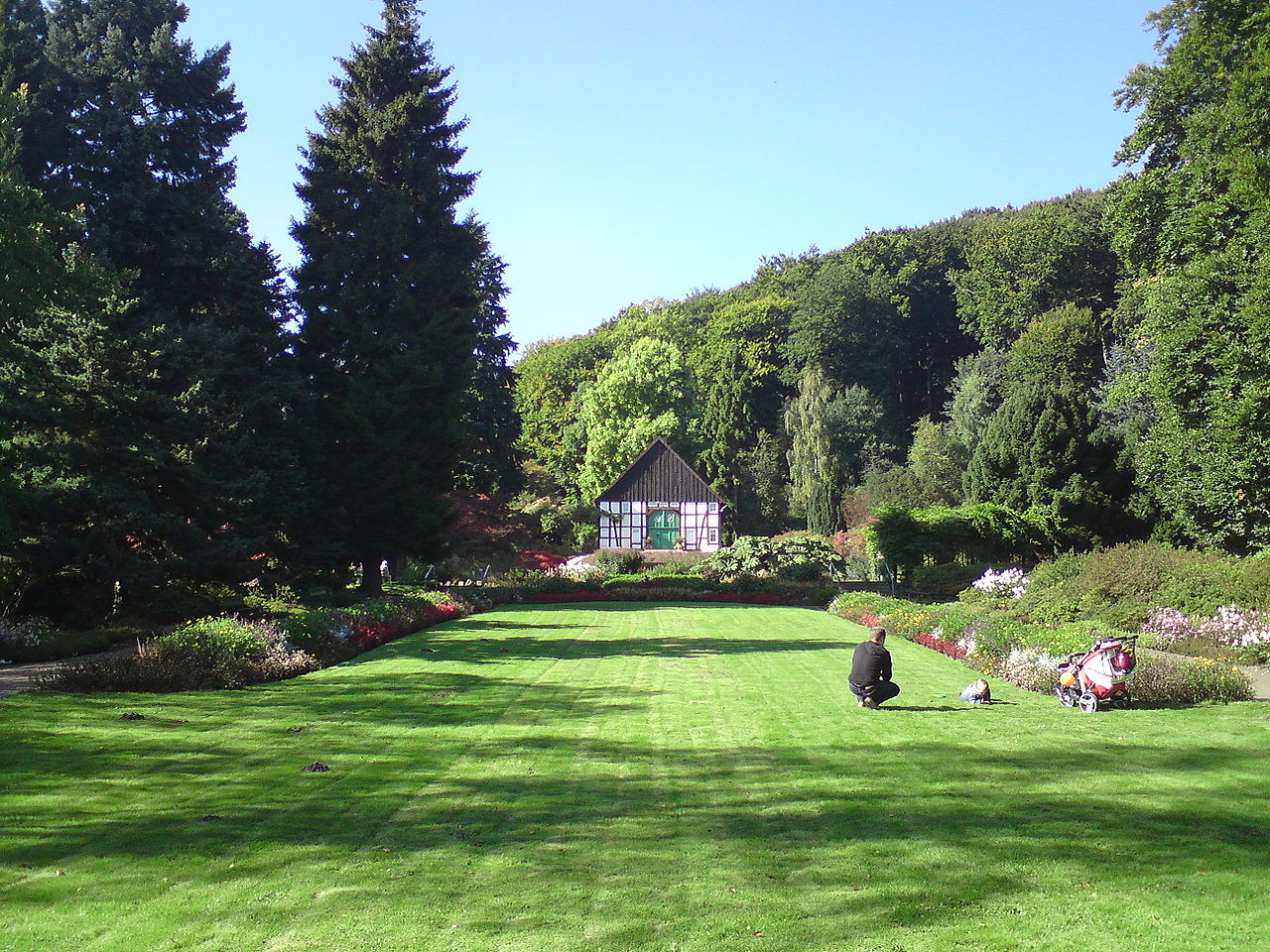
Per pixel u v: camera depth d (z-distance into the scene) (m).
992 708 12.88
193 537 23.94
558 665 17.55
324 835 7.29
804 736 11.04
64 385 22.09
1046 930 5.45
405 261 33.38
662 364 67.50
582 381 83.25
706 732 11.27
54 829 7.38
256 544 25.80
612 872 6.49
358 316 32.09
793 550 41.72
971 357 67.19
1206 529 28.39
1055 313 60.38
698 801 8.22
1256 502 25.25
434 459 32.97
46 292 17.00
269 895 6.07
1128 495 36.53
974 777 8.96
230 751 10.11
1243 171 22.59
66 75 27.67
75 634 19.56
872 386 74.31
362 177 33.41
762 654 19.53
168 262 26.86
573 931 5.52
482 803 8.16
